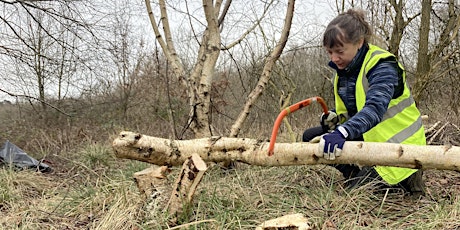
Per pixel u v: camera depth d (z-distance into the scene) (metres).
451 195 3.37
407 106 3.07
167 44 4.74
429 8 5.90
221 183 3.65
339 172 3.88
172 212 2.83
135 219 2.90
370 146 2.75
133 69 8.74
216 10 4.58
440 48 5.91
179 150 3.14
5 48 6.26
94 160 5.53
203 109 4.46
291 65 6.75
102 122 8.44
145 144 3.06
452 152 2.67
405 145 2.75
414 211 3.04
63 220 3.21
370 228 2.72
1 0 6.28
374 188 3.21
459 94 6.57
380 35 6.11
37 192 4.32
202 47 4.80
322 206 3.02
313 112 7.24
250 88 6.05
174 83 7.98
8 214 3.48
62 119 8.47
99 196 3.47
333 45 2.94
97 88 8.84
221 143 3.13
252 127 6.30
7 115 8.76
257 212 3.00
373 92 2.75
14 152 5.49
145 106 8.46
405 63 7.48
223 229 2.73
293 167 3.91
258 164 3.07
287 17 4.46
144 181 3.05
